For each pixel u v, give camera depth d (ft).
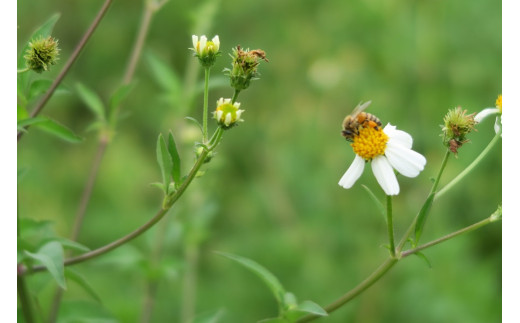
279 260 2.44
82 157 2.90
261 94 3.05
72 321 1.73
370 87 2.90
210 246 2.57
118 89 1.86
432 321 2.28
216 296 2.39
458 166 2.59
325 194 2.69
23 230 1.68
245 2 3.12
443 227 2.45
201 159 1.55
